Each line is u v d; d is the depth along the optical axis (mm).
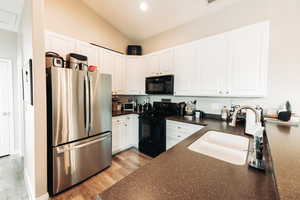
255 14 1918
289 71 1720
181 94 2453
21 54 2266
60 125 1664
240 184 625
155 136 2602
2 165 2391
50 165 1649
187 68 2363
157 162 842
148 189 593
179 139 2277
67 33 2393
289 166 552
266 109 1885
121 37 3336
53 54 1858
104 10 2713
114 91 2947
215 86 2041
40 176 1528
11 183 1945
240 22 2047
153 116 2645
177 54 2502
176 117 2508
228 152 1229
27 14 1647
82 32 2602
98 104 2068
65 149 1704
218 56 2000
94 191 1756
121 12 2686
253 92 1725
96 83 2025
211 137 1562
